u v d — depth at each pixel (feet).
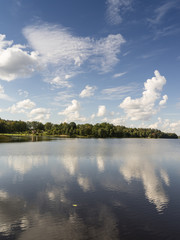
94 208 47.32
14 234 35.32
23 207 47.67
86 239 33.88
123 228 37.63
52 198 54.29
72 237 34.37
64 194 57.88
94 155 161.17
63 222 39.86
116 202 51.44
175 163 123.34
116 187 65.98
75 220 40.78
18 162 118.42
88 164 113.09
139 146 319.88
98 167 103.76
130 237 34.47
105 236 34.71
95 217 42.32
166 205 49.57
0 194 57.72
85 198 54.44
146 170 97.14
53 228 37.47
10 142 345.72
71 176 81.82
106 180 75.46
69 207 47.75
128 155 167.32
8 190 61.72
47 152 179.22
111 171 93.25
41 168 99.45
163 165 114.42
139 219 41.52
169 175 85.87
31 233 35.70
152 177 81.61
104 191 61.21
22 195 56.75
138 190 62.54
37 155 154.51
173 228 37.70
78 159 134.72
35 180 74.64
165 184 70.44
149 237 34.55
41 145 278.67
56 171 91.97
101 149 229.04
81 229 37.17
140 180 76.18
